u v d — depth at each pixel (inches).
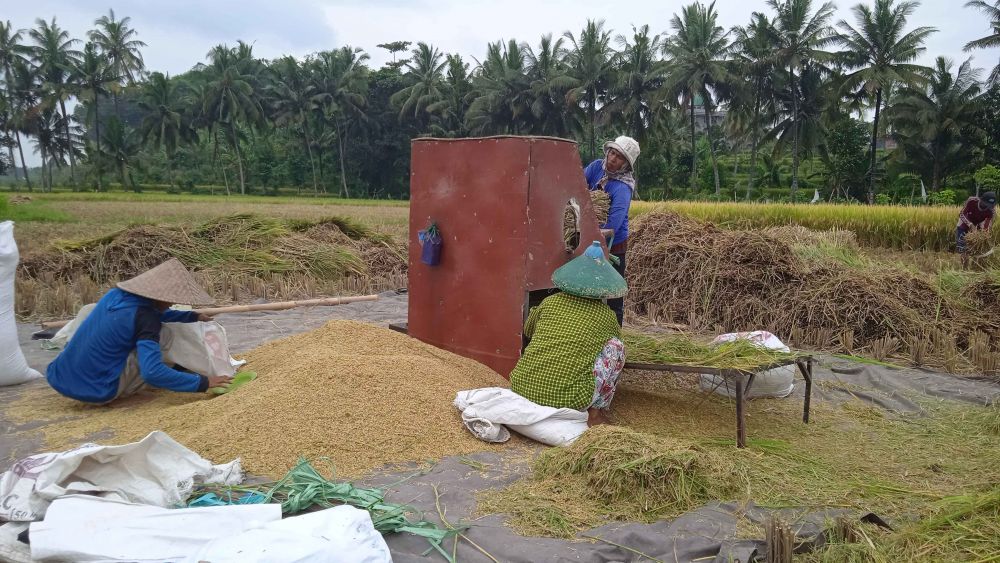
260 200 1931.6
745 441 164.6
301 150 2903.5
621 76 1978.3
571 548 109.6
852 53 1743.4
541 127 2245.3
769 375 204.7
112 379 169.3
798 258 335.9
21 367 194.7
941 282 332.8
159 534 100.3
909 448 168.7
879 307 287.9
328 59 2623.0
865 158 1980.8
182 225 422.0
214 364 179.0
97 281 355.9
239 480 128.1
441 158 207.6
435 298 214.4
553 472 135.6
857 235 694.5
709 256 332.5
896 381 230.5
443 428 157.8
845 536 115.0
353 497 119.0
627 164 218.5
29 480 109.7
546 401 163.0
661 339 201.8
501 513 122.3
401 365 176.9
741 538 115.3
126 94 2746.1
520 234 189.6
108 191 2583.7
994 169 1439.5
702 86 1809.8
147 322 167.8
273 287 367.2
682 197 2208.4
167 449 122.6
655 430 174.9
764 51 1801.2
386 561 98.0
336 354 176.4
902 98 1779.0
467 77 2524.6
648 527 118.3
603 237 207.0
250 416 148.9
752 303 309.9
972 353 258.1
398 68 3002.0
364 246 474.3
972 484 144.5
